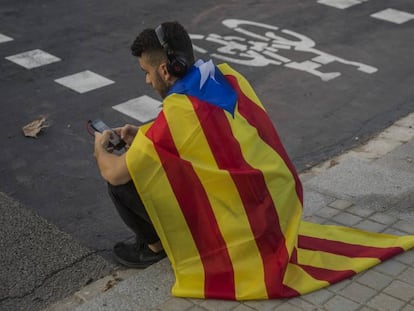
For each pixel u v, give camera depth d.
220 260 3.57
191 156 3.44
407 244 3.91
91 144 5.65
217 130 3.46
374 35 8.14
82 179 5.11
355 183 4.79
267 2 9.22
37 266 4.08
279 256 3.58
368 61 7.41
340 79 6.97
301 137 5.84
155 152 3.38
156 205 3.46
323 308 3.46
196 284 3.57
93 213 4.67
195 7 9.00
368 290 3.59
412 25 8.48
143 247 4.04
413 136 5.85
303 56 7.51
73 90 6.66
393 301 3.52
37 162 5.36
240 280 3.54
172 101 3.42
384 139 5.81
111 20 8.52
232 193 3.49
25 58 7.38
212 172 3.44
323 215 4.36
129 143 3.78
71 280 3.97
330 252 3.84
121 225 4.53
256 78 6.97
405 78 7.02
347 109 6.36
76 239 4.36
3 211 4.66
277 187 3.62
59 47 7.69
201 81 3.47
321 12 8.86
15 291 3.87
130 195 3.63
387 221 4.29
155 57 3.45
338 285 3.63
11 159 5.40
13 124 5.98
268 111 6.29
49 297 3.84
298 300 3.51
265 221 3.55
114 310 3.54
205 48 7.70
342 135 5.89
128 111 6.27
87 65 7.23
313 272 3.67
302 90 6.73
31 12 8.76
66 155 5.47
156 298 3.62
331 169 5.00
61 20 8.49
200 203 3.49
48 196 4.88
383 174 4.93
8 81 6.83
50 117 6.11
